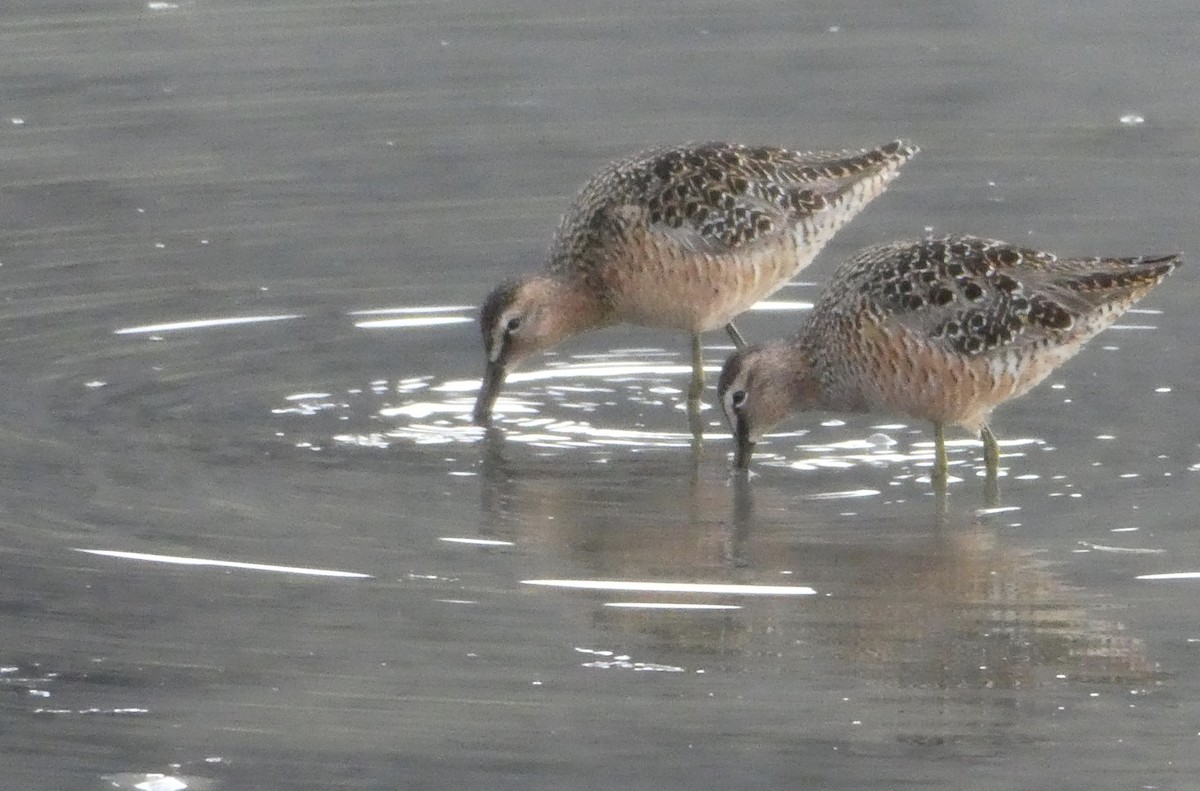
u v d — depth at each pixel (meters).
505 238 17.94
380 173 19.17
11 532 12.56
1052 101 20.47
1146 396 15.08
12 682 10.80
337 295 16.98
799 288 17.48
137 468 13.72
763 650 11.10
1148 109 20.22
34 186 18.77
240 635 11.28
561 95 20.61
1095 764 10.01
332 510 13.04
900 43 21.86
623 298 15.50
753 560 12.23
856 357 13.94
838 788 9.80
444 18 22.58
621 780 9.88
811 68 21.19
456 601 11.67
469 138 19.72
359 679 10.82
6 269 17.23
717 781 9.87
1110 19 22.34
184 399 15.03
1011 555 12.29
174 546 12.39
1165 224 17.84
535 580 11.95
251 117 20.20
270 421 14.68
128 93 20.69
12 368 15.45
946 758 10.06
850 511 13.09
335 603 11.64
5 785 9.90
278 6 22.94
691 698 10.63
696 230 15.08
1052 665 10.91
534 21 22.52
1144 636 11.22
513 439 14.52
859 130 19.69
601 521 12.90
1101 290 13.58
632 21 22.50
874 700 10.59
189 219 18.28
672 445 14.50
